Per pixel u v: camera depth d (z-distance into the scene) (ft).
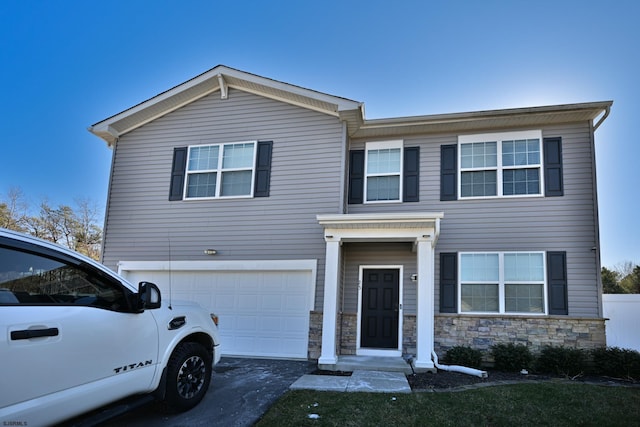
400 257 32.01
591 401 18.30
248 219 32.50
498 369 26.91
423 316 26.05
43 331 9.95
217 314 31.65
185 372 16.02
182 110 35.91
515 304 29.71
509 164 31.53
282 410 16.29
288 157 32.86
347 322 31.65
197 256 32.83
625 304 32.01
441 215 26.12
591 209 29.76
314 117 33.01
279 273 31.40
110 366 12.03
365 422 15.08
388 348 30.96
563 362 25.63
